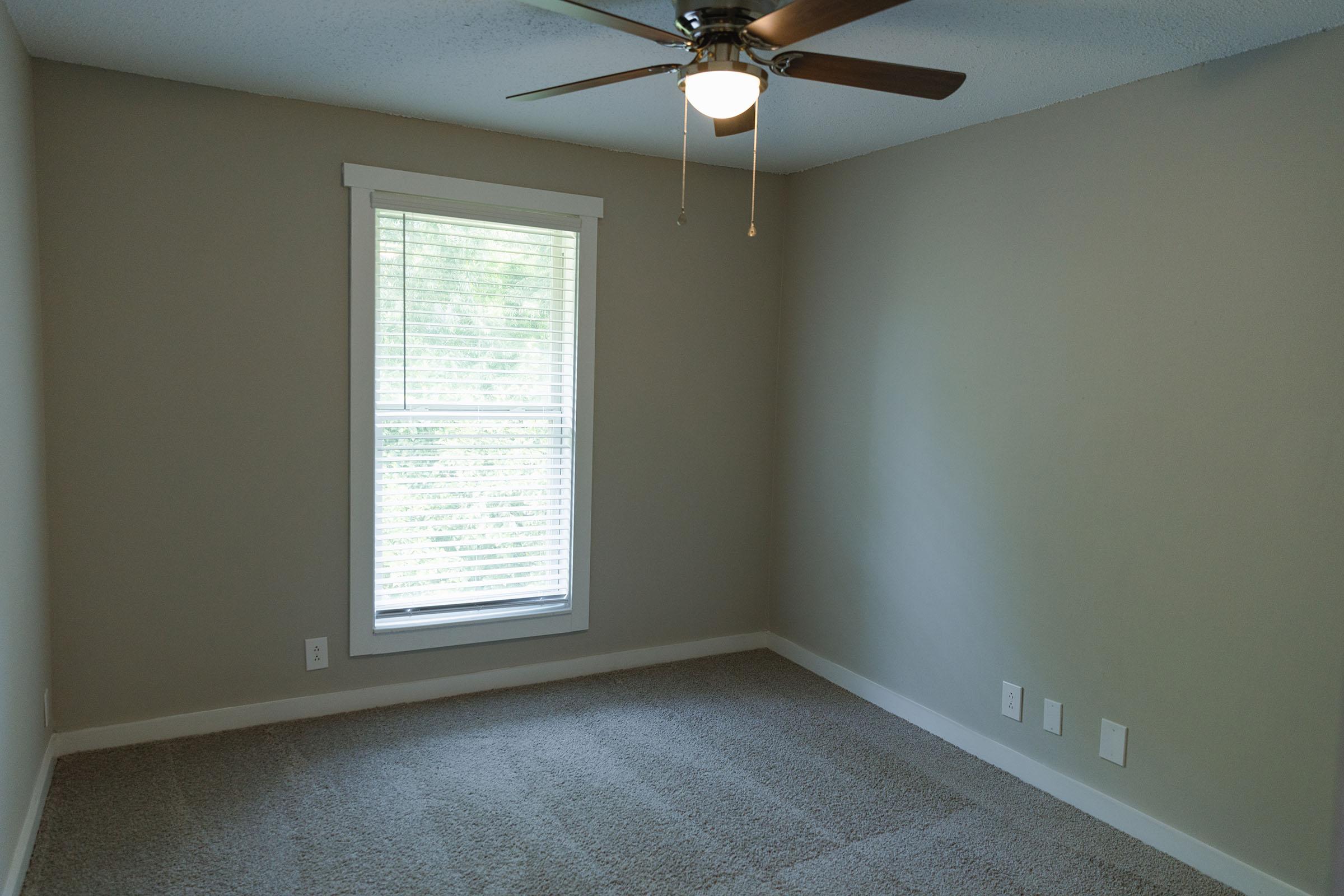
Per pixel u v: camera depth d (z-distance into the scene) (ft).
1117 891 7.70
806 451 13.23
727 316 13.30
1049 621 9.47
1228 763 7.81
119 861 7.64
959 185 10.48
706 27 6.14
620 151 12.16
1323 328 7.04
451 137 10.99
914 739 10.82
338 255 10.46
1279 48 7.32
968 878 7.84
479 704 11.48
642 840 8.30
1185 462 8.09
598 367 12.29
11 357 7.33
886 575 11.71
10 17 7.57
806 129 10.69
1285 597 7.35
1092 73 8.29
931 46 7.72
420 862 7.80
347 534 10.84
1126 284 8.57
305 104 10.15
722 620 13.79
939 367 10.81
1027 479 9.68
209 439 9.98
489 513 11.77
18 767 7.39
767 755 10.23
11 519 7.22
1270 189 7.38
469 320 11.40
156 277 9.59
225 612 10.24
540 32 7.81
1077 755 9.19
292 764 9.56
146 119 9.41
